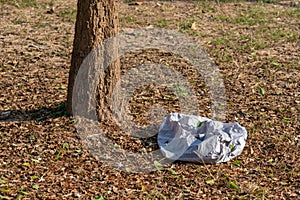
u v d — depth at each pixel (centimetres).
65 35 1166
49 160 598
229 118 733
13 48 1050
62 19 1305
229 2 1531
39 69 925
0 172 568
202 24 1284
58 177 565
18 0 1469
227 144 623
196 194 544
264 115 743
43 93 799
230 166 602
